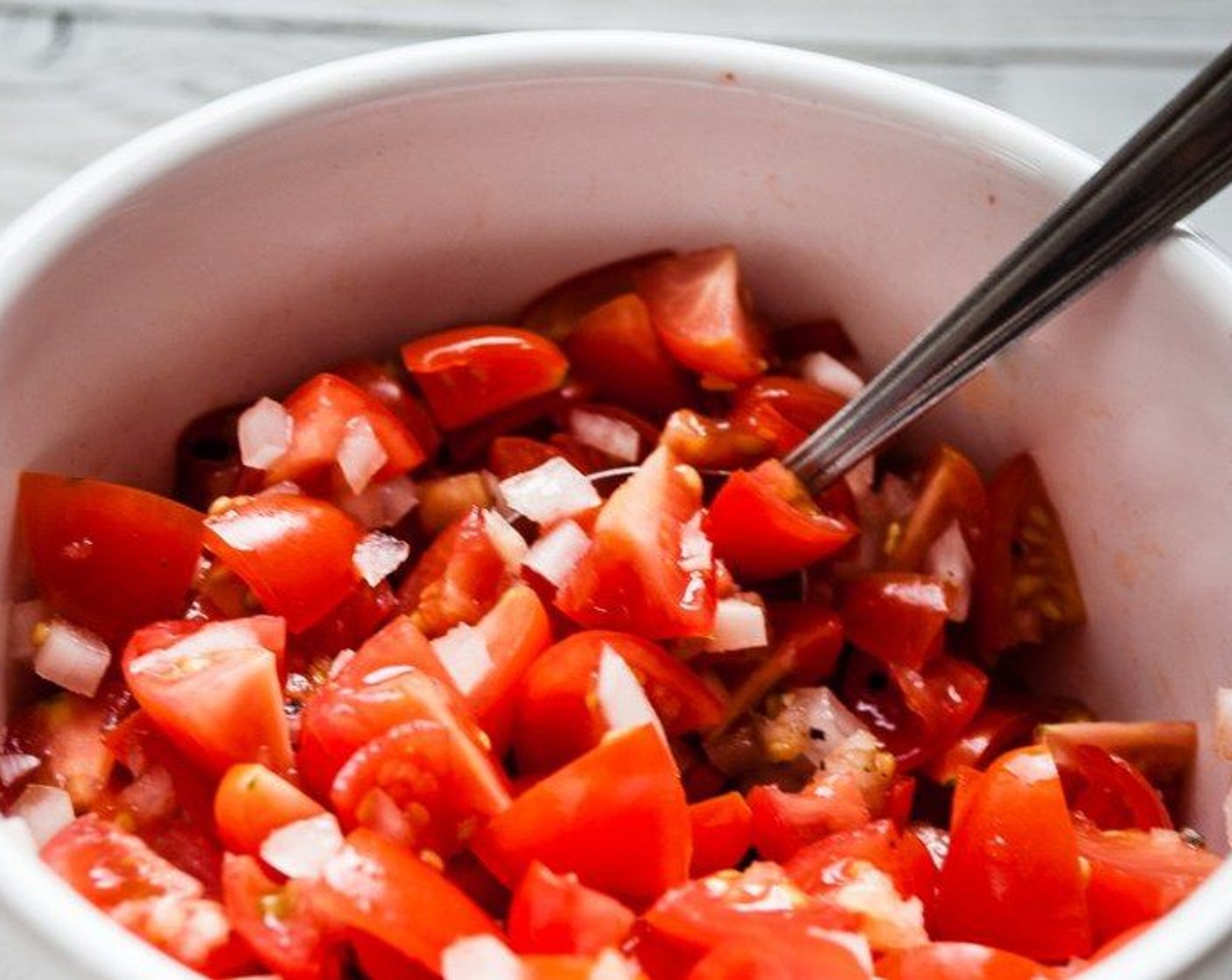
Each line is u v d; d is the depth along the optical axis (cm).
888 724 39
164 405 39
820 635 39
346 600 38
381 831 34
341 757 35
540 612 37
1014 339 37
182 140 37
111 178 37
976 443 41
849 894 35
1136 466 39
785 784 39
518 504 39
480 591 38
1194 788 38
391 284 41
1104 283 38
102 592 38
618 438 41
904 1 51
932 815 39
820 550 39
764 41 50
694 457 40
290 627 38
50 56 49
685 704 38
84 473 38
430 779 35
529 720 37
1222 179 34
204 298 39
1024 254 36
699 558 38
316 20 50
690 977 33
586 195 40
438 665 36
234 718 35
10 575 37
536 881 33
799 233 41
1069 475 40
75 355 37
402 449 39
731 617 38
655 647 37
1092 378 39
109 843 34
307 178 39
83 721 37
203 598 38
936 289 40
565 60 39
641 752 34
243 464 39
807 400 41
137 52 49
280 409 39
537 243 41
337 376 40
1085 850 36
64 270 37
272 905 33
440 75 38
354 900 33
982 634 41
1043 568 41
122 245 37
